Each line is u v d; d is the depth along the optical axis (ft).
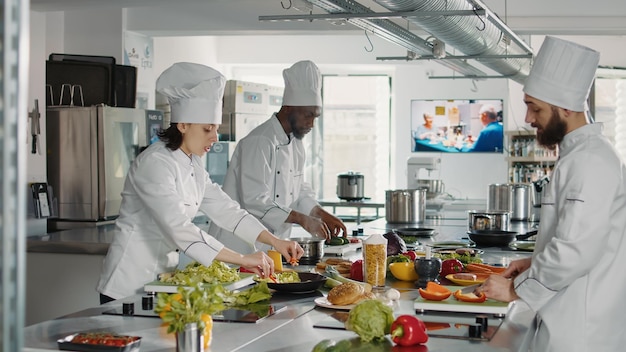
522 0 22.15
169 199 9.52
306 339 7.00
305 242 11.87
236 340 6.95
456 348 6.68
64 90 20.03
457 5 13.98
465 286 9.64
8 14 3.28
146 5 19.30
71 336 6.77
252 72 35.99
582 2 21.95
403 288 9.85
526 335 7.34
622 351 7.96
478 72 26.53
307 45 33.99
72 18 23.94
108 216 18.74
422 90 35.09
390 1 11.98
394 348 6.68
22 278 3.40
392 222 19.44
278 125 14.01
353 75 36.73
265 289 8.95
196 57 31.73
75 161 18.67
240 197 13.85
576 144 8.00
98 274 15.05
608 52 33.78
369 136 37.04
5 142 3.29
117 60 23.71
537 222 20.34
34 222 17.26
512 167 32.73
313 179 37.32
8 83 3.29
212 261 9.34
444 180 35.17
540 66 8.32
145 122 20.06
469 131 34.81
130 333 7.24
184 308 6.26
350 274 10.44
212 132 10.09
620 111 33.88
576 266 7.63
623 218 7.90
